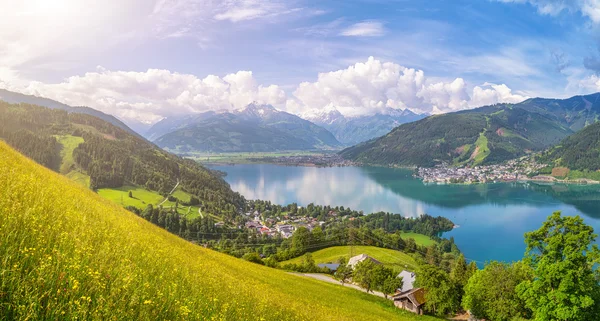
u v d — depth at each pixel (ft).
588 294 104.63
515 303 151.02
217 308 34.86
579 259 106.73
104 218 50.98
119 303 23.06
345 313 99.91
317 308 85.15
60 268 22.41
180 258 53.47
